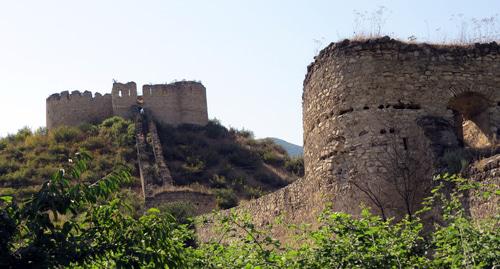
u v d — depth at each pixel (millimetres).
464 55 18844
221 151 61719
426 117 18281
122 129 61844
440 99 18547
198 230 23328
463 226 11797
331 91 19047
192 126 66625
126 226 10789
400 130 18203
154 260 10516
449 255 11906
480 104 18984
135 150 57500
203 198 42938
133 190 49562
